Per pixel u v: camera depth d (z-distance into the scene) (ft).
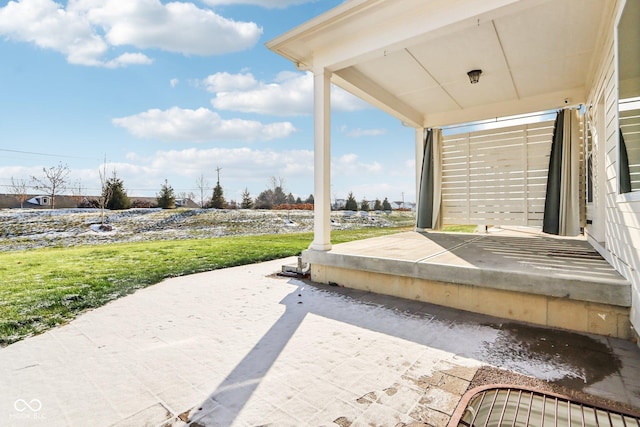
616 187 9.39
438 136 23.24
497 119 20.71
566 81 16.84
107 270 18.22
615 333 8.80
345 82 15.81
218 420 5.55
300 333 9.35
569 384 6.50
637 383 6.49
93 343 8.77
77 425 5.44
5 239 30.86
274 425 5.41
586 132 17.31
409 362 7.55
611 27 10.35
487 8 10.41
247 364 7.54
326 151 14.85
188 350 8.30
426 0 11.25
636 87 7.59
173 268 18.79
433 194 23.47
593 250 14.28
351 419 5.52
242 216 51.96
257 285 14.97
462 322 10.10
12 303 12.15
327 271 15.08
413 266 12.12
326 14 12.28
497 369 7.16
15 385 6.71
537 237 19.79
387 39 12.44
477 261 11.96
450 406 5.84
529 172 20.44
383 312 11.09
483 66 15.23
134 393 6.39
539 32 12.28
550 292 9.48
